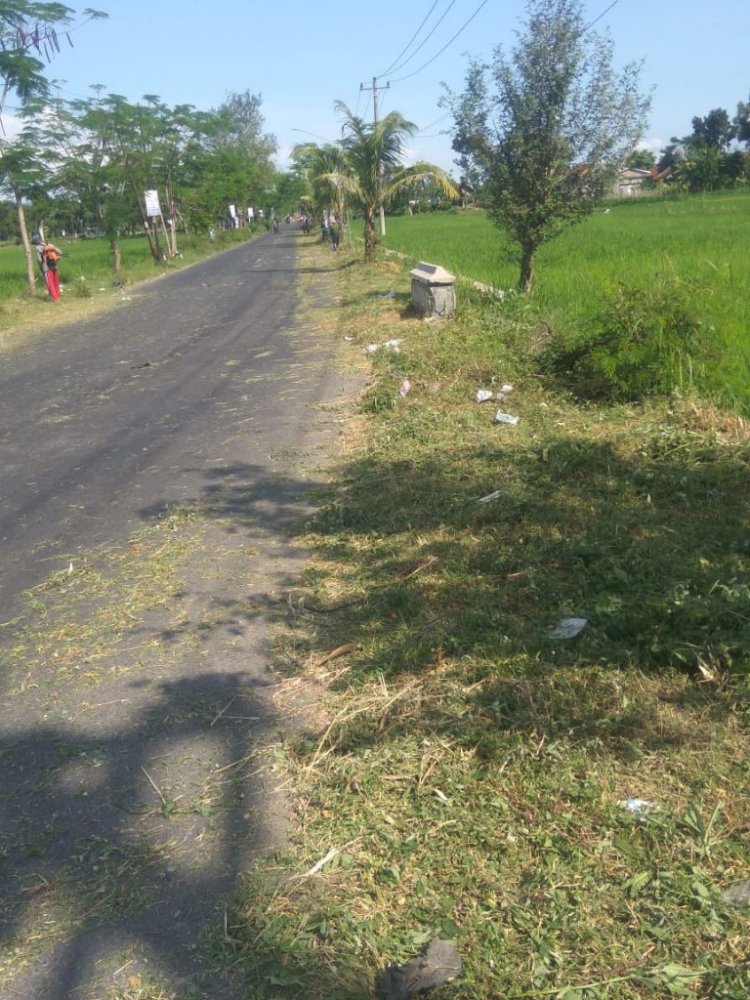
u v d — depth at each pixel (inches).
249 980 99.7
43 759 143.3
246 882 114.0
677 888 104.5
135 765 139.9
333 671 159.5
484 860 112.5
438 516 223.3
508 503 222.7
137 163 1400.1
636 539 194.9
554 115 528.1
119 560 221.8
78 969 103.5
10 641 184.4
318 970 99.7
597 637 156.7
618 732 132.1
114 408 411.8
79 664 171.9
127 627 184.9
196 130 1665.8
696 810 115.3
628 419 296.8
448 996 94.7
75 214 1343.5
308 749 138.3
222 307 825.5
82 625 188.1
